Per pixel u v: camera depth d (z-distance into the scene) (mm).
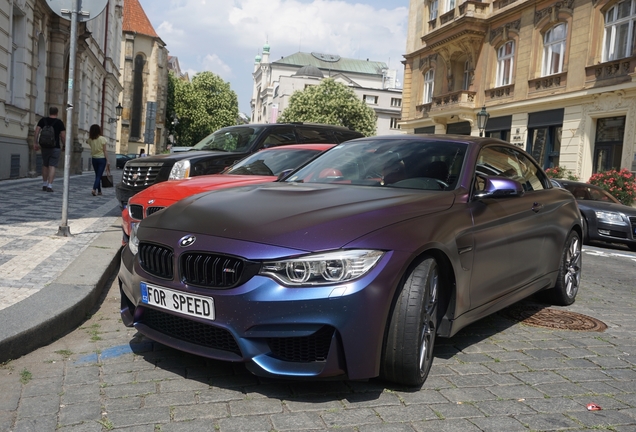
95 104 28594
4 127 15289
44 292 4359
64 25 20062
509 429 2742
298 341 2889
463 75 29406
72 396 2924
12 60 16469
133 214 6023
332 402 2951
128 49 61469
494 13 26172
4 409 2748
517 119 24656
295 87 108562
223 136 9195
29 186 14516
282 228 3000
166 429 2596
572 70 21500
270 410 2828
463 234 3506
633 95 18703
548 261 4977
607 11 20188
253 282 2842
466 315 3662
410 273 3100
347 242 2889
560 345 4180
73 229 7641
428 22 31969
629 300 6090
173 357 3533
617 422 2879
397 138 4664
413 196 3592
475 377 3422
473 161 4121
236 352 2953
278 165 6738
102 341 3807
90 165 28016
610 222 11500
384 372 3113
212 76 72938
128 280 3479
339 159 4551
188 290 2996
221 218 3217
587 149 20766
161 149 65500
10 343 3389
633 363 3848
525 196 4676
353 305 2803
